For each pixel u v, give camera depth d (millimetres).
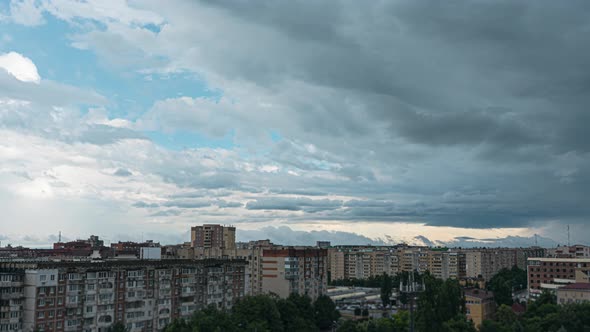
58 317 165000
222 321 186125
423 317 193875
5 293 154000
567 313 191250
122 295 186125
